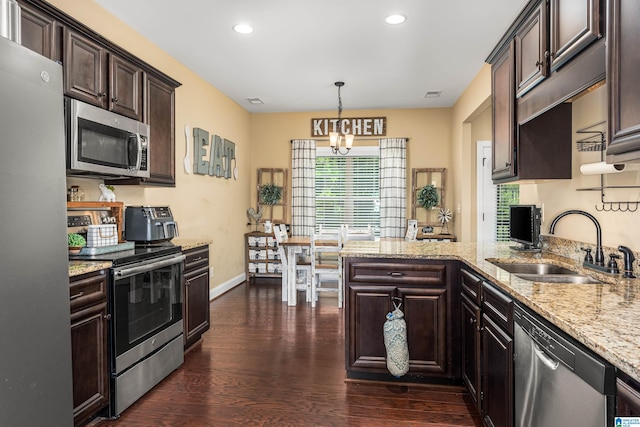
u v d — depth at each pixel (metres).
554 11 1.90
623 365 0.89
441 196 6.02
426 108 6.11
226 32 3.46
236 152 5.82
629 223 2.01
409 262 2.64
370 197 6.30
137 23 3.29
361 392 2.57
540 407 1.39
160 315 2.70
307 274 4.82
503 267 2.48
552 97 1.96
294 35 3.51
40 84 1.41
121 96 2.71
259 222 6.38
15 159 1.30
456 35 3.50
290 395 2.52
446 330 2.60
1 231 1.24
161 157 3.23
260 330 3.78
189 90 4.40
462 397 2.51
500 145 2.79
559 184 2.76
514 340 1.65
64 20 2.22
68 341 1.53
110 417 2.24
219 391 2.57
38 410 1.39
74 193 2.68
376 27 3.35
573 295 1.53
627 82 1.29
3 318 1.25
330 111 6.30
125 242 2.79
